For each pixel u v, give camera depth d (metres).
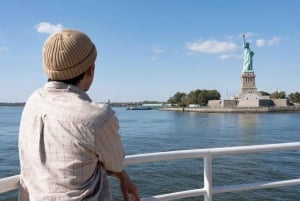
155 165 19.09
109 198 1.70
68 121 1.58
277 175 17.73
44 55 1.70
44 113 1.64
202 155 2.78
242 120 80.56
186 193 2.76
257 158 21.92
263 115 104.38
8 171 20.70
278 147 3.03
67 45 1.66
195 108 139.00
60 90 1.69
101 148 1.61
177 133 47.62
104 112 1.62
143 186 15.31
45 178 1.58
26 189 1.68
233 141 38.16
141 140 38.28
